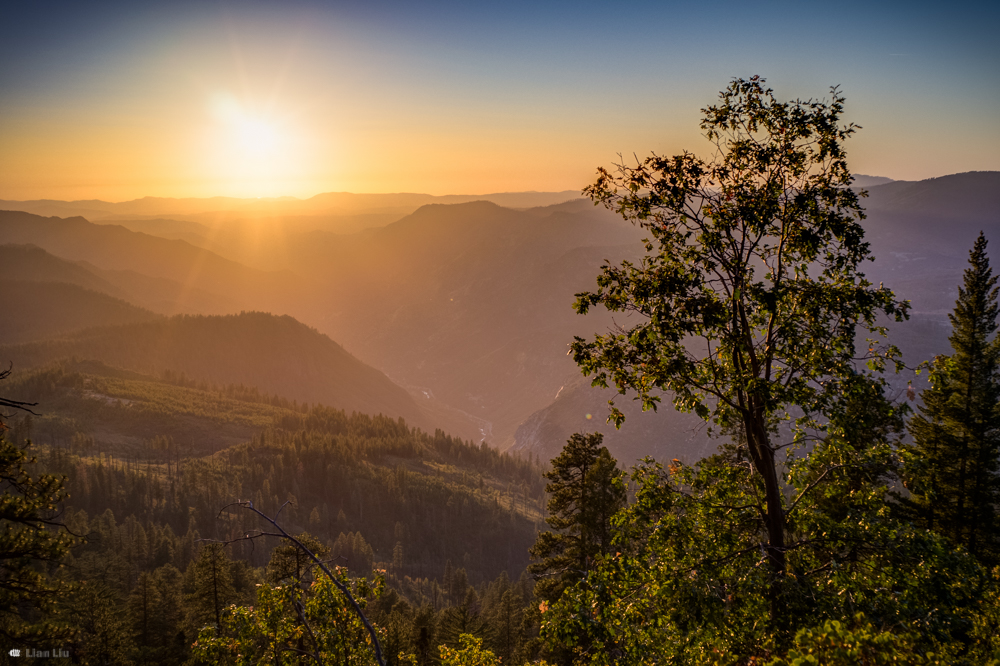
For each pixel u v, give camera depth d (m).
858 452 11.91
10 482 13.40
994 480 22.16
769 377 11.79
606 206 12.03
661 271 11.33
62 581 14.30
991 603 10.19
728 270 11.36
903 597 9.61
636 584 11.13
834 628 7.78
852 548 11.06
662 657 10.40
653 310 11.48
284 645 13.84
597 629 10.29
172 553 131.12
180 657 47.09
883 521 10.96
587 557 22.77
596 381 11.97
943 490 22.12
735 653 9.91
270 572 18.83
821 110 11.16
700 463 12.94
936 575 9.84
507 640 59.81
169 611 57.47
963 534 22.34
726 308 11.19
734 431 19.81
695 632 10.25
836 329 11.07
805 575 11.00
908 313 10.77
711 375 12.10
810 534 11.97
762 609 10.52
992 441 22.39
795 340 10.97
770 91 11.36
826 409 10.97
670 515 11.52
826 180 11.38
